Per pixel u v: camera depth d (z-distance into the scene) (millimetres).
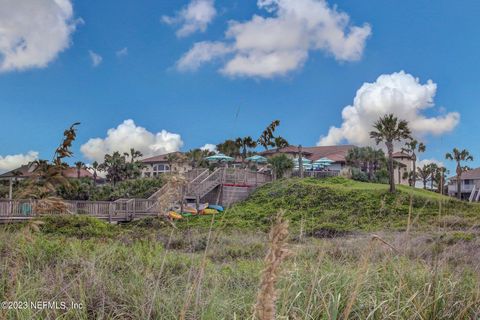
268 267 1709
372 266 4359
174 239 11133
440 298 3879
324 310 3500
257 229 27219
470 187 58719
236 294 4742
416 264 4500
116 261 6566
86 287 4570
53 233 16344
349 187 46688
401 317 3531
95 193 50906
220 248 12078
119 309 4160
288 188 43312
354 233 14539
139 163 73312
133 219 31062
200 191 37938
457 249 5957
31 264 5645
